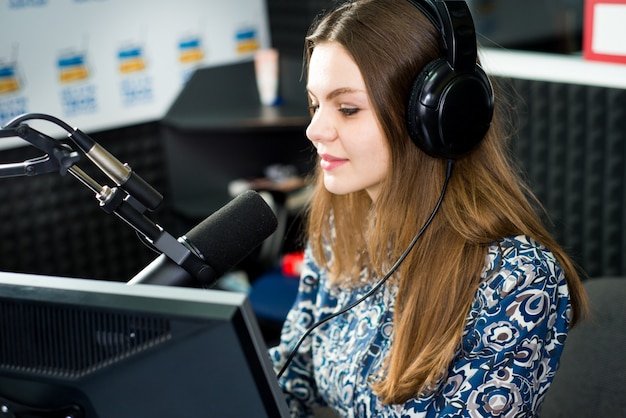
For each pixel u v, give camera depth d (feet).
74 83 10.11
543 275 3.89
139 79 10.58
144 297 2.61
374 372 4.24
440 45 3.68
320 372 4.59
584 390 4.73
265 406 2.63
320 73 3.79
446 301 3.95
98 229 10.80
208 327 2.52
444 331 3.93
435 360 3.85
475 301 3.93
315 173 4.84
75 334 2.69
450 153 3.71
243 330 2.54
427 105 3.60
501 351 3.80
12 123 2.96
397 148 3.80
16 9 9.55
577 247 8.54
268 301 8.68
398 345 4.01
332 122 3.84
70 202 10.50
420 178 3.93
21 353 2.78
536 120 8.51
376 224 4.15
